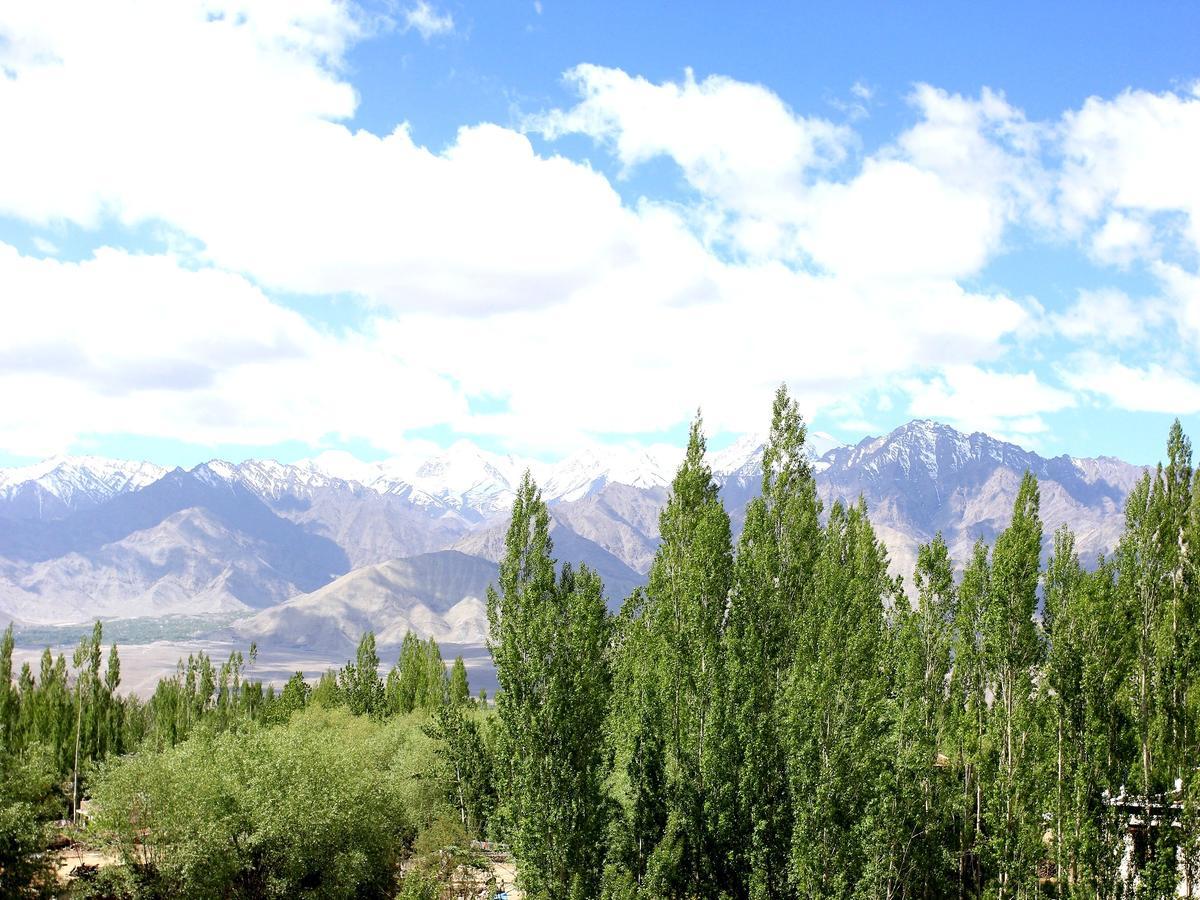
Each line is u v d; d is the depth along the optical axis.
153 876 49.47
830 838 37.94
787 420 53.09
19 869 46.41
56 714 90.19
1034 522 44.12
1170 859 35.97
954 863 41.25
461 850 55.09
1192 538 45.53
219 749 54.00
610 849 40.88
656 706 44.47
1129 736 38.22
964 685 46.91
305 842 50.16
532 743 40.38
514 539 42.72
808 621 46.66
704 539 46.31
